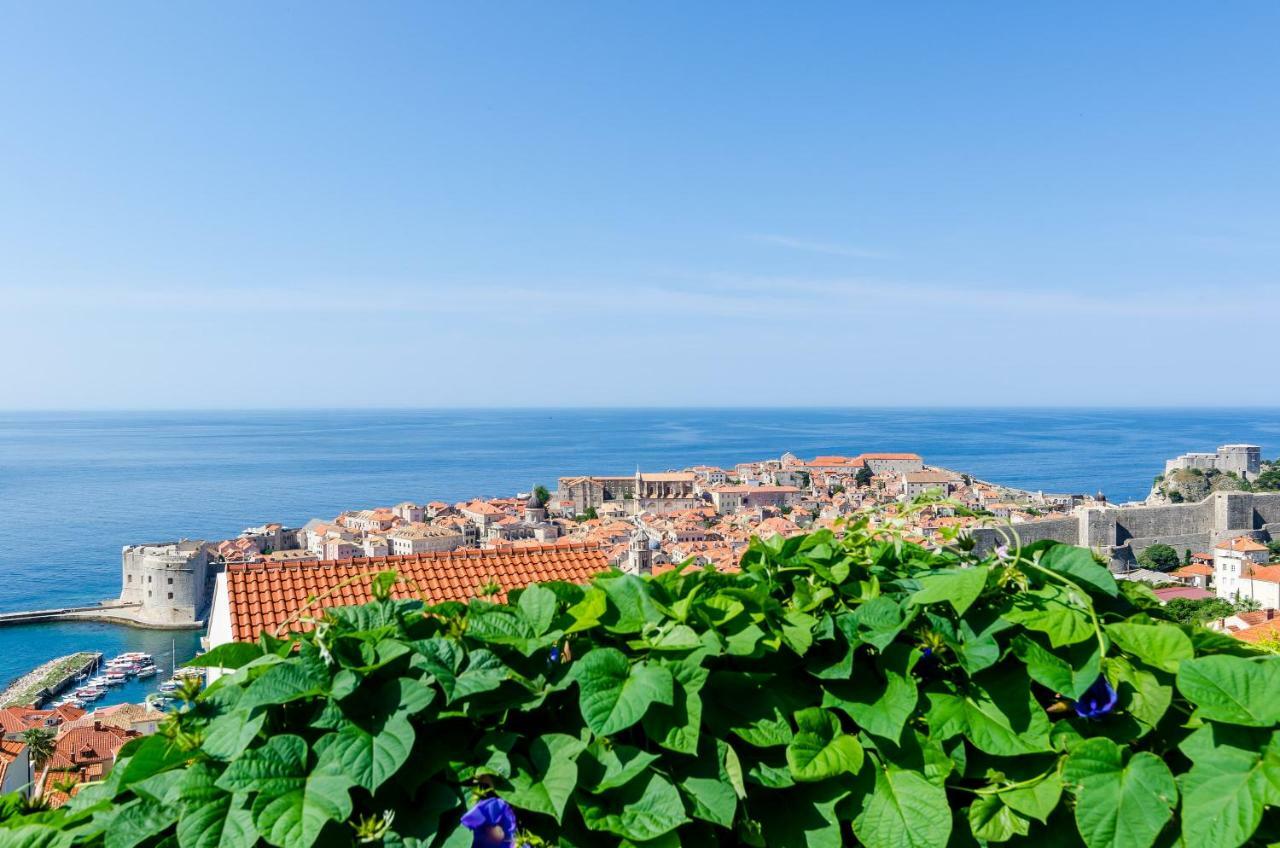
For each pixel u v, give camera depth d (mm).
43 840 2504
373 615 3084
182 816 2451
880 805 2902
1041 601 3135
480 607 3191
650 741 2904
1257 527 89250
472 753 2771
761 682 3082
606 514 145250
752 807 2975
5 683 65375
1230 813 2574
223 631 13070
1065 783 2873
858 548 3695
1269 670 2689
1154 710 2912
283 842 2365
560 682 2916
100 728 34125
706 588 3457
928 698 3092
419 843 2602
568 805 2779
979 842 2967
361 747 2559
